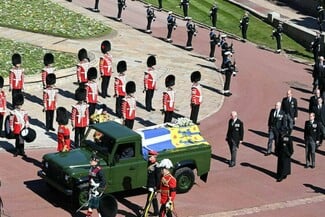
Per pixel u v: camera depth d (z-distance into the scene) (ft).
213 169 167.32
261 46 307.37
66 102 204.03
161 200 131.95
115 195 146.51
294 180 165.68
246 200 151.43
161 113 205.46
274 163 175.01
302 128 204.74
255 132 197.98
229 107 218.38
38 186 147.54
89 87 184.65
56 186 136.98
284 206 150.30
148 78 203.41
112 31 292.61
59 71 224.53
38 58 239.30
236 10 353.72
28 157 162.81
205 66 261.65
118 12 311.47
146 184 141.18
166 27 313.94
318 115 188.75
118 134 141.08
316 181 165.99
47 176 140.26
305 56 298.15
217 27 328.29
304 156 182.29
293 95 238.27
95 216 135.44
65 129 156.15
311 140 172.55
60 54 247.91
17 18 286.87
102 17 314.55
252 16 346.74
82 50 206.59
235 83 245.45
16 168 155.94
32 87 210.79
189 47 283.18
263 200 152.46
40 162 160.25
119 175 139.74
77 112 167.63
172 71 248.11
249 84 246.06
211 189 155.12
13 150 166.50
